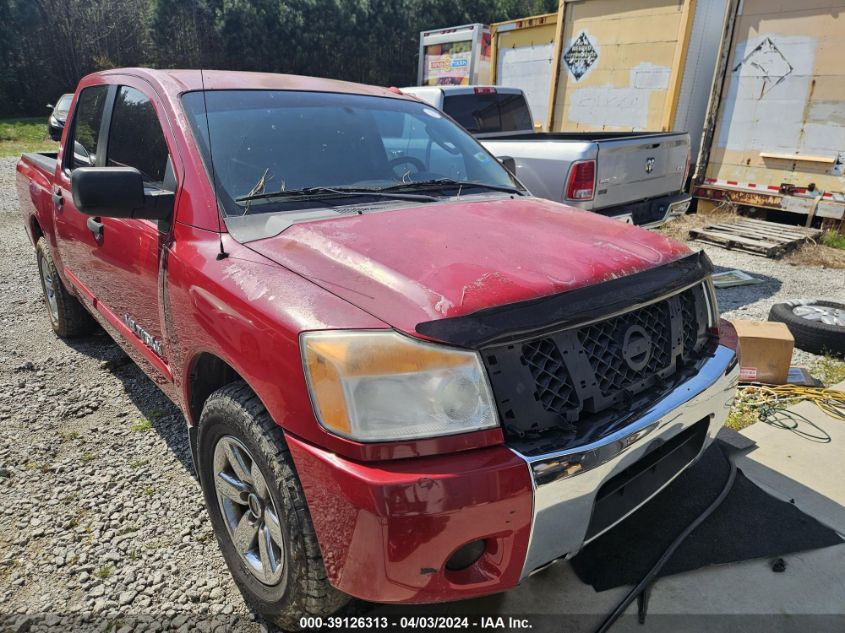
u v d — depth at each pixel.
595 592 2.33
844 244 7.75
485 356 1.67
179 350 2.37
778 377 3.94
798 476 3.04
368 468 1.58
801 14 7.68
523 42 11.93
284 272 1.95
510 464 1.61
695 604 2.27
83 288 3.73
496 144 6.00
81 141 3.62
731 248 7.68
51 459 3.11
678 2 8.72
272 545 2.02
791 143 8.09
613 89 9.82
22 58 30.05
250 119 2.70
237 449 2.08
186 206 2.39
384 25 37.00
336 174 2.70
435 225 2.27
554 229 2.36
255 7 33.47
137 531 2.62
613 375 1.92
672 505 2.80
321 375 1.64
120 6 32.72
